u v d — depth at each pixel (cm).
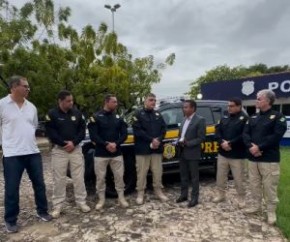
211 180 717
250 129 482
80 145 529
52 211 522
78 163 518
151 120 552
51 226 468
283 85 1519
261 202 508
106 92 1298
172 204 554
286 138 1467
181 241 415
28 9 1196
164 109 649
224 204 552
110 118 532
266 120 460
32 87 1150
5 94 1134
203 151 668
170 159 634
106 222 479
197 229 451
